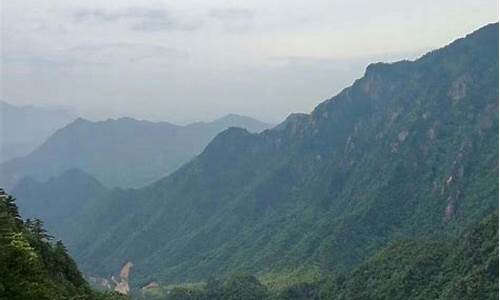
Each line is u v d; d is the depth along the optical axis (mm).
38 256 59625
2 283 44156
